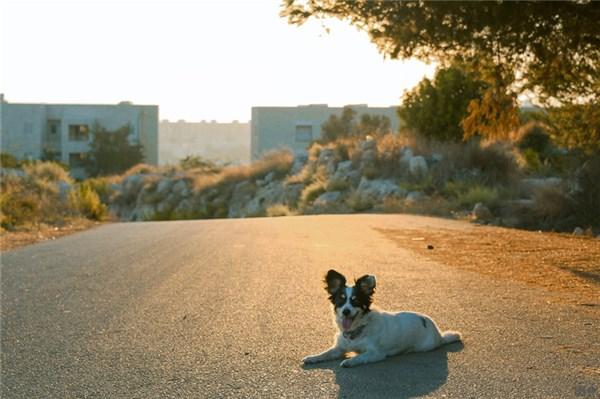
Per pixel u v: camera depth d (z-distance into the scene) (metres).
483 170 30.03
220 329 8.21
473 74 16.59
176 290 10.67
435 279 11.32
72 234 20.38
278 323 8.45
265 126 90.94
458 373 6.43
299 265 13.00
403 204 28.02
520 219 21.14
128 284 11.28
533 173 29.44
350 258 13.86
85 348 7.53
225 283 11.18
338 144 39.00
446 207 25.66
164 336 7.95
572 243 16.09
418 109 37.47
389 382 6.19
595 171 20.16
